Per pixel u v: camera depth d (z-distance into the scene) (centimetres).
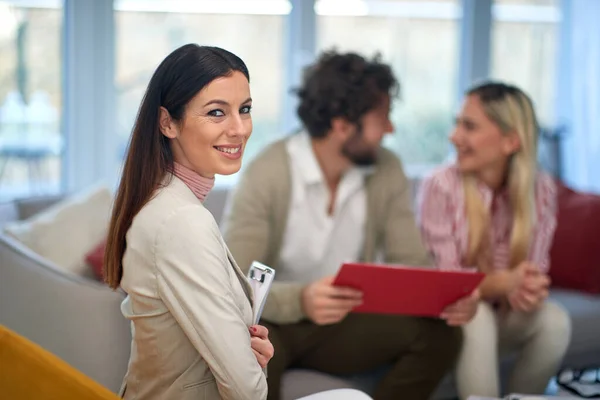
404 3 420
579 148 441
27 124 375
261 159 251
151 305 149
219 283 144
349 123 246
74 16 374
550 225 289
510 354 283
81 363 233
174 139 154
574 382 226
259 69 404
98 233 291
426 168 434
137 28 385
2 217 357
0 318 239
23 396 129
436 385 240
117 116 388
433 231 279
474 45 430
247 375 145
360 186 259
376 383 248
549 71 448
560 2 444
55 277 235
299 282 257
